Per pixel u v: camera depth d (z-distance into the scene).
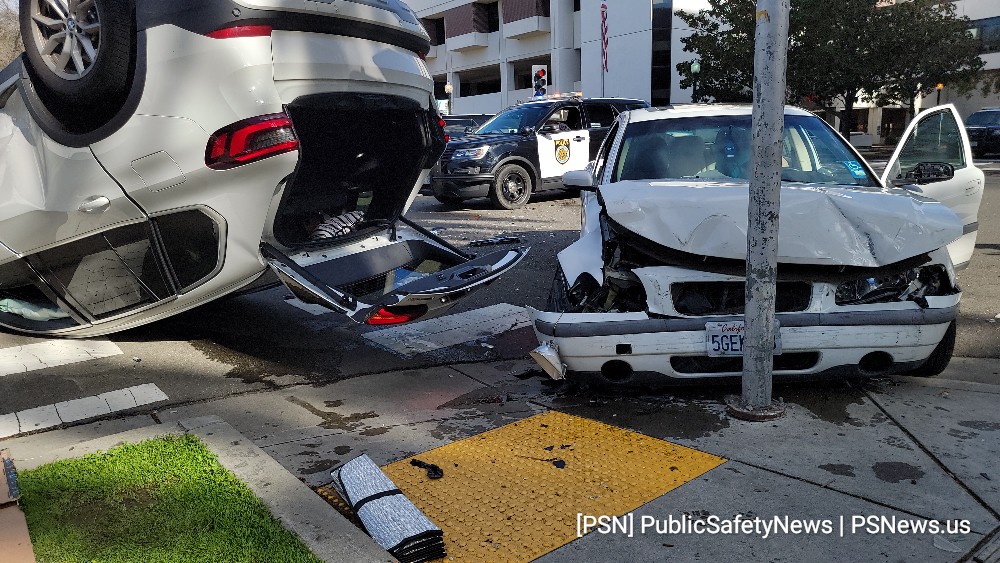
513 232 10.60
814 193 4.10
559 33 36.34
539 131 13.35
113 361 5.23
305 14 4.41
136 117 4.47
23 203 4.88
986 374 4.80
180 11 4.31
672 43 32.53
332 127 5.22
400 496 3.06
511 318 6.36
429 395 4.61
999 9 36.16
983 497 3.14
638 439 3.82
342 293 4.45
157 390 4.67
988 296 6.77
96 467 3.34
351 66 4.69
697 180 4.78
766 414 3.98
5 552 2.61
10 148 5.02
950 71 30.19
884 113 41.62
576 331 4.04
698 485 3.31
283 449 3.80
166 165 4.46
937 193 5.70
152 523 2.85
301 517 2.89
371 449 3.79
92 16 4.47
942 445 3.65
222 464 3.36
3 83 5.09
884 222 3.93
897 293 4.13
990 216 11.41
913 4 28.52
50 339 5.73
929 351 4.13
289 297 7.06
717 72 29.20
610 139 5.80
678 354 4.02
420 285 4.55
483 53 40.78
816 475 3.37
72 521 2.88
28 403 4.45
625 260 4.21
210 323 6.21
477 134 13.64
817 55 27.17
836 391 4.41
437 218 12.09
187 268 4.79
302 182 5.39
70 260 4.98
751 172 3.73
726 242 3.90
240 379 4.92
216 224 4.54
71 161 4.73
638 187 4.40
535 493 3.27
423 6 42.97
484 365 5.21
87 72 4.40
